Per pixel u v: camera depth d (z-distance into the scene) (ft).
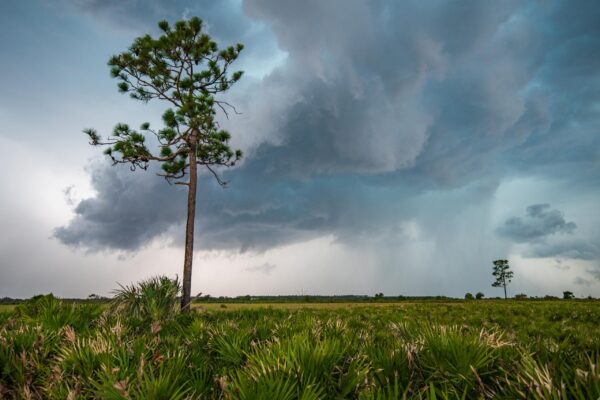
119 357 9.70
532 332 17.46
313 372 7.53
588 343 11.05
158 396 7.22
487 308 57.93
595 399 5.35
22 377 9.97
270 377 7.06
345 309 46.85
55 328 16.34
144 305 32.50
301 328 14.46
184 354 11.14
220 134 58.49
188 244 53.11
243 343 11.96
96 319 21.01
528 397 5.88
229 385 7.75
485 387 6.94
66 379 9.43
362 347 10.21
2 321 21.63
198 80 57.41
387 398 6.61
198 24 55.42
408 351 8.34
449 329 9.09
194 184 55.26
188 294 51.65
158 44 54.90
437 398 7.04
